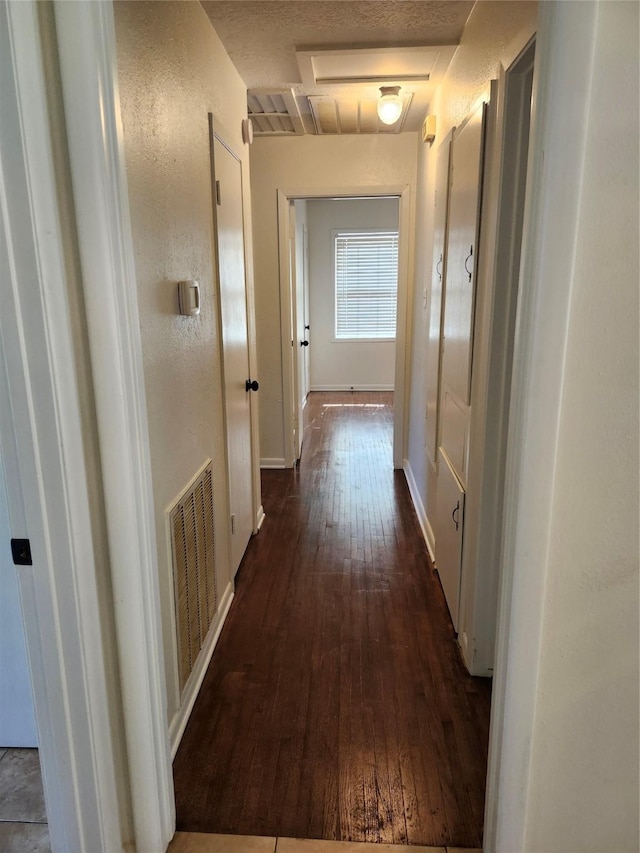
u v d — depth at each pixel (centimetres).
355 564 288
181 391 178
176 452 173
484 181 183
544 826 127
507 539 115
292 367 440
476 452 192
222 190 234
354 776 161
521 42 146
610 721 119
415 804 152
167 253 165
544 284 100
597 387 104
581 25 90
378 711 186
